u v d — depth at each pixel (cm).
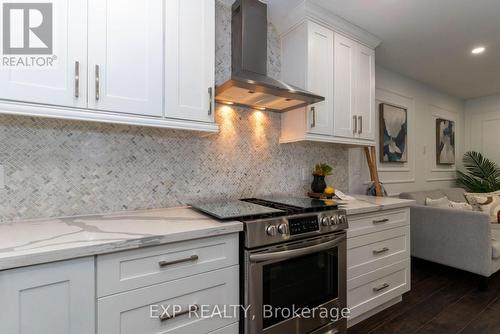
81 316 95
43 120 135
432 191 359
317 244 155
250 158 211
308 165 248
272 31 227
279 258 139
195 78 152
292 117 217
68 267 92
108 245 98
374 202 215
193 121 151
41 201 136
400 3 198
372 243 198
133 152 161
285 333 144
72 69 117
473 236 254
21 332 85
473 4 199
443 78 373
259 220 136
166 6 143
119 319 102
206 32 157
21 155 131
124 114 130
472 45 269
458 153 478
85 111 120
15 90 106
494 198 364
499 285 261
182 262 116
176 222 132
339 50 224
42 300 88
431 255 286
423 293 244
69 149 142
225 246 128
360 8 204
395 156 344
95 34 123
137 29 134
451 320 200
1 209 127
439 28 234
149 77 137
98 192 150
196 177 184
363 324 196
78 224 126
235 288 131
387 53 288
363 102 241
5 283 83
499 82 389
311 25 206
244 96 180
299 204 173
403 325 194
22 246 92
